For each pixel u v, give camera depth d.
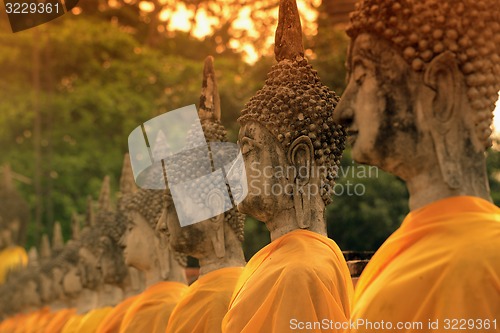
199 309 9.32
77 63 24.88
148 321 11.38
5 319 23.58
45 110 25.56
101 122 24.05
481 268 5.28
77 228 19.55
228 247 9.72
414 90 5.81
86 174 24.70
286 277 7.16
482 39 5.76
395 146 5.82
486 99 5.78
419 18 5.74
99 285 15.52
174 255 11.38
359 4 5.98
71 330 17.73
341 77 11.33
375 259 5.77
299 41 8.23
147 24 23.23
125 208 12.52
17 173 26.09
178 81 18.38
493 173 10.03
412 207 5.85
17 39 25.58
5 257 24.91
